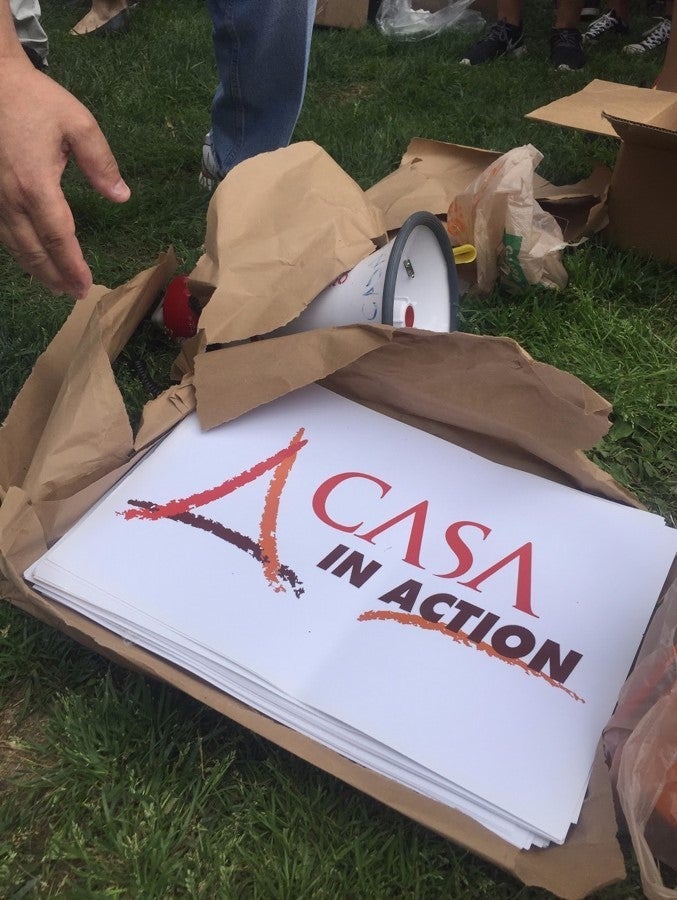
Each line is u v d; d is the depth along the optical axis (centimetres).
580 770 72
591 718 76
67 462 89
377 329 95
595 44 334
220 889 72
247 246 111
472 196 145
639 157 158
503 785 70
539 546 93
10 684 88
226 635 80
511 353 92
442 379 100
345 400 109
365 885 72
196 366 102
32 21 227
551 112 171
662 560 92
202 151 191
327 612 83
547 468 103
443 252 126
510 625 84
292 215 117
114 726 82
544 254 148
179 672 78
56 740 82
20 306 145
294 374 98
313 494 97
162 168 199
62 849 74
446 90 262
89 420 91
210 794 78
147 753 81
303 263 112
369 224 122
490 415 99
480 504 98
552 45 303
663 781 66
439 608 85
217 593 84
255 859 74
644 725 67
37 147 76
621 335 145
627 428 126
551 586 88
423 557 91
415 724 74
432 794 70
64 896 71
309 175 122
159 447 100
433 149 174
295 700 75
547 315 148
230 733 82
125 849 74
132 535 89
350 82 274
